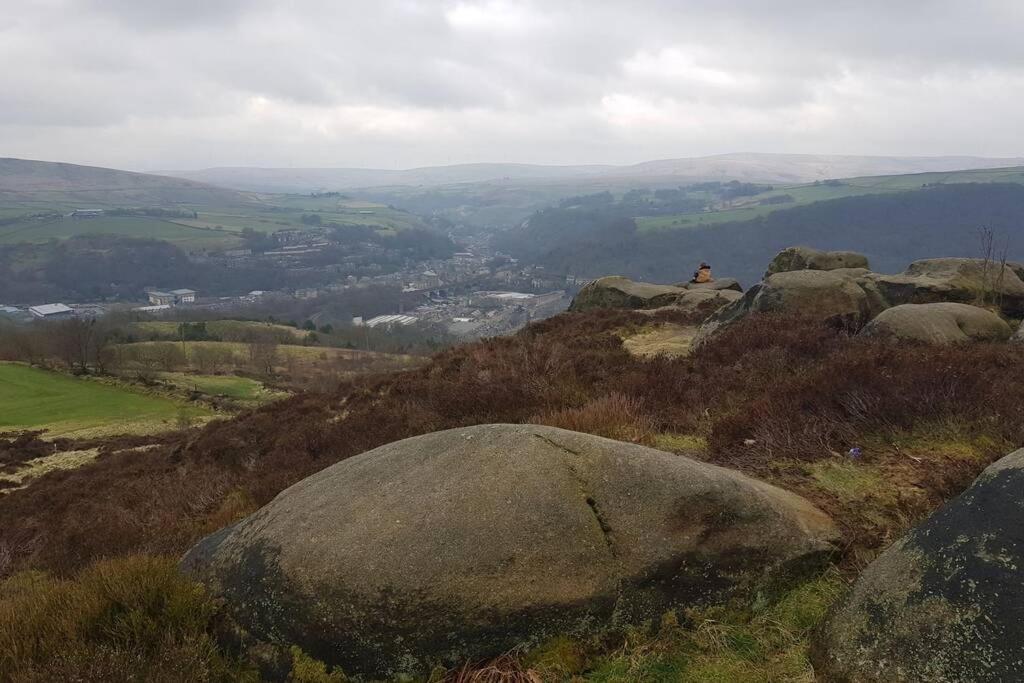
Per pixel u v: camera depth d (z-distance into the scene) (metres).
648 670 2.71
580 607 2.86
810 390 5.55
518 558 2.93
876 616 2.54
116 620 2.98
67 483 13.32
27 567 6.37
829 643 2.62
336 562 2.95
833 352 7.33
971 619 2.27
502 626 2.80
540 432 3.61
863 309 10.41
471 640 2.79
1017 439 4.29
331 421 10.44
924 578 2.50
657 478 3.30
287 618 2.88
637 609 2.92
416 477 3.38
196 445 13.16
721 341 8.79
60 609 3.12
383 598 2.81
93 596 3.12
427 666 2.78
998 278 11.94
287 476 7.42
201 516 7.37
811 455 4.69
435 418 7.57
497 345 12.39
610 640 2.87
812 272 10.78
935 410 4.87
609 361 9.02
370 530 3.06
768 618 2.96
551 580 2.89
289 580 2.96
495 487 3.20
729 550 3.09
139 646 2.87
